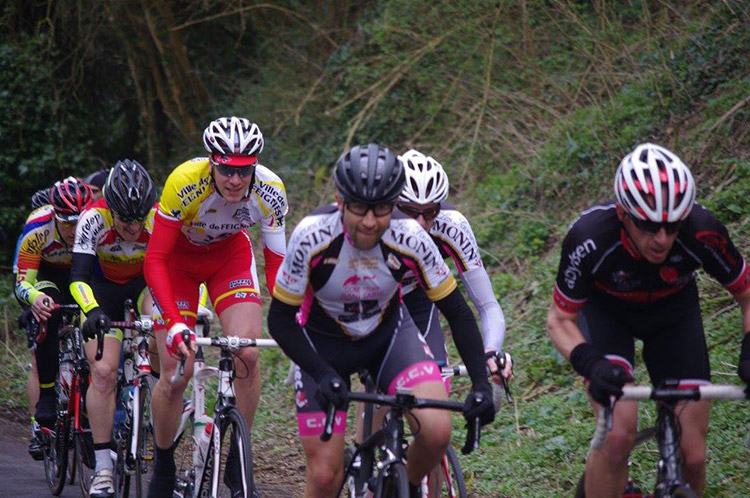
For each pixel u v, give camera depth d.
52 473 12.44
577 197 17.73
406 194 8.02
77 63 28.20
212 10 28.50
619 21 19.94
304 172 24.27
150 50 27.28
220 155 9.12
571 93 20.12
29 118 27.27
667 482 6.80
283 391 16.48
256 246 23.00
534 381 13.86
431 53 22.92
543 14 21.61
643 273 7.14
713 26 18.08
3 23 27.12
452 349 15.77
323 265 7.02
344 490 12.09
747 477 10.10
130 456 10.66
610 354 7.48
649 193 6.47
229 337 8.94
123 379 11.36
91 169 28.22
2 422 17.17
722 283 7.27
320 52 26.66
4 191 27.16
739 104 16.06
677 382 6.68
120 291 11.78
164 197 9.37
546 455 11.67
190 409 10.03
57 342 12.90
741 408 11.35
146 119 28.22
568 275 7.26
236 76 29.56
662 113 17.64
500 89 21.30
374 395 6.68
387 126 23.78
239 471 8.54
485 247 17.91
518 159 19.92
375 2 26.47
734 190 15.02
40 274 13.38
